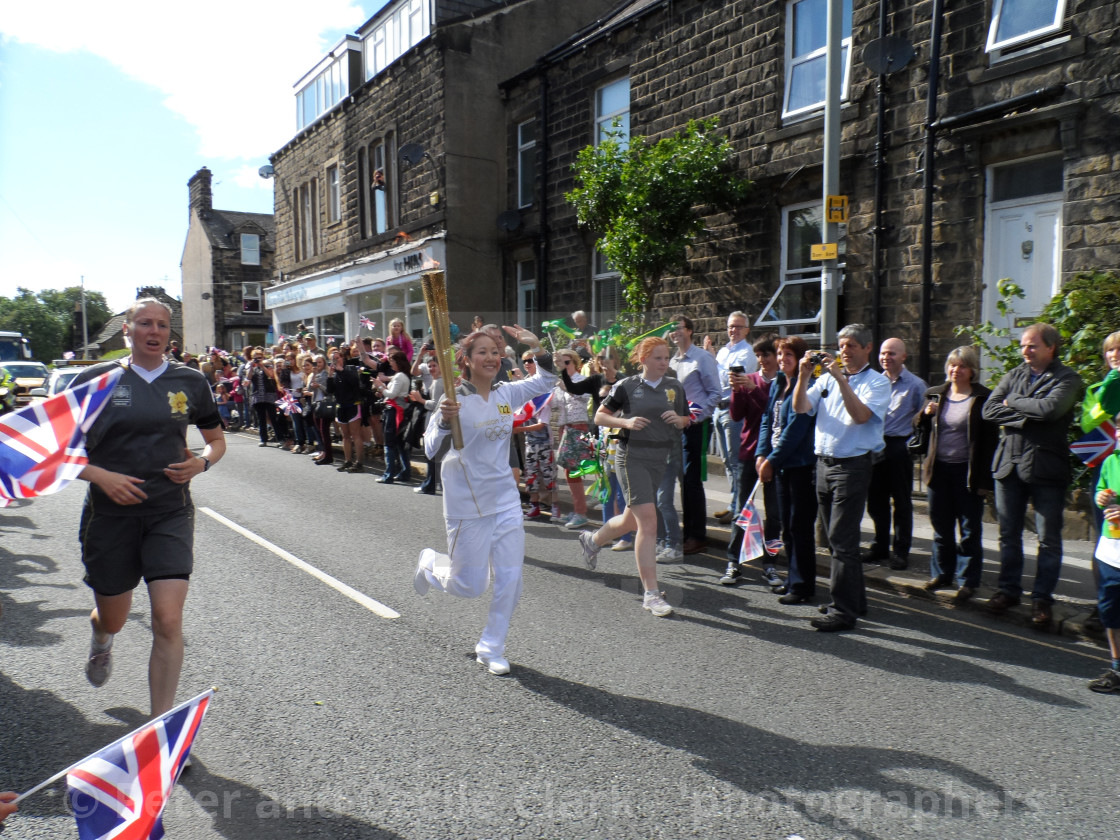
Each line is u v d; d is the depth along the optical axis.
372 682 4.18
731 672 4.33
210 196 40.81
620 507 6.90
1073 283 7.28
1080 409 6.88
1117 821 2.91
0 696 3.98
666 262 11.34
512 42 17.66
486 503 4.34
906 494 6.22
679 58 12.49
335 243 22.84
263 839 2.80
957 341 9.05
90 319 89.31
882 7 9.50
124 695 4.00
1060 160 8.30
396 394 10.82
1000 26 8.57
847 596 5.05
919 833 2.83
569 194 12.27
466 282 17.31
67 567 6.40
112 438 3.25
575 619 5.21
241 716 3.78
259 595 5.66
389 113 19.33
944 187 9.12
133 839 2.37
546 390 4.60
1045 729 3.65
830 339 7.52
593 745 3.50
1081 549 6.66
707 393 6.79
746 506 5.80
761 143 11.20
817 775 3.24
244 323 39.34
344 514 8.61
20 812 2.98
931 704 3.93
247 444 16.16
